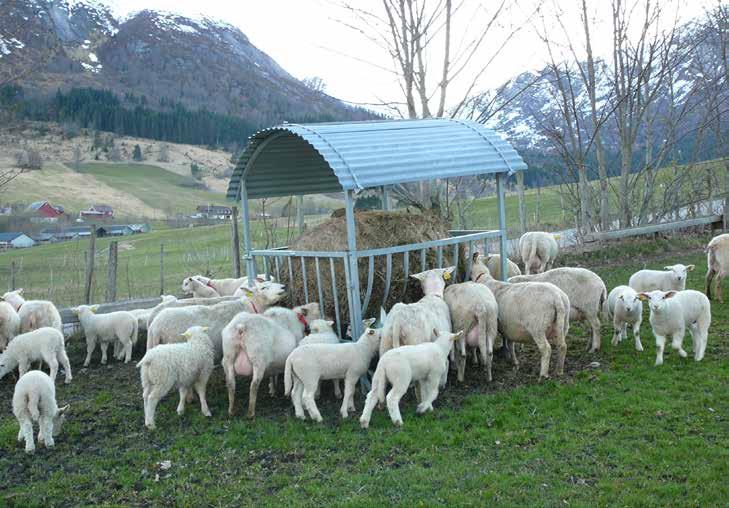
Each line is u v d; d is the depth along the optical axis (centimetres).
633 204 2362
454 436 707
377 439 718
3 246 4419
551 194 4603
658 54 2370
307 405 782
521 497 564
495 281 970
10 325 1082
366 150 926
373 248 978
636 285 1244
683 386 812
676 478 583
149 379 795
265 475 654
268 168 1167
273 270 1079
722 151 2423
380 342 834
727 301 1305
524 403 805
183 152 12056
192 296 1438
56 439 783
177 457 707
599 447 652
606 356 985
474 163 1004
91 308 1119
